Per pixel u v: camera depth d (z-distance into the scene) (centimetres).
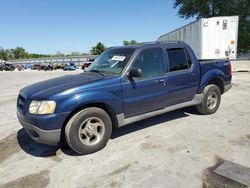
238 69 1608
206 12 2509
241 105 681
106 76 420
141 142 432
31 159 384
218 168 331
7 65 4991
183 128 497
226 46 1307
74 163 363
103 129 403
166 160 360
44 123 351
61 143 430
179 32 1620
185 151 388
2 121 607
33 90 396
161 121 548
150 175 320
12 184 312
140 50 447
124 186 298
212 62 586
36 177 328
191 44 1413
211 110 588
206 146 404
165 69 479
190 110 632
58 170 344
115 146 419
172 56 497
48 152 407
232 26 1288
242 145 403
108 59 479
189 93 532
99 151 400
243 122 525
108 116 407
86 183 309
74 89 369
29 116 363
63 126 377
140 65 442
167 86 480
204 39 1281
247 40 2386
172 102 503
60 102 356
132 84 426
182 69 512
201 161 353
